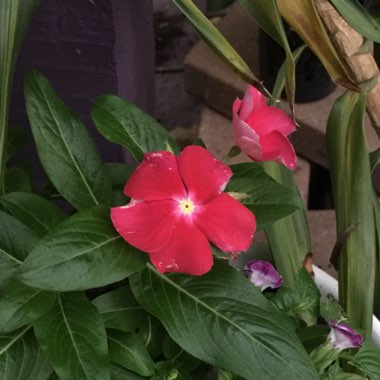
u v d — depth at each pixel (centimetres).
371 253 33
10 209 29
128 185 24
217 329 26
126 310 28
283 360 26
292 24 26
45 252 24
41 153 28
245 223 24
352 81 26
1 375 26
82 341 25
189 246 24
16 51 26
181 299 26
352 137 31
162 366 28
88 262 25
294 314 33
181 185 24
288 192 27
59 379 28
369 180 31
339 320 30
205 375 31
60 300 26
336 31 28
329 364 31
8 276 27
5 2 24
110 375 26
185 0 25
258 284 33
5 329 25
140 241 24
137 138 28
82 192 28
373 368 31
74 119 29
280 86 34
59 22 39
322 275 36
